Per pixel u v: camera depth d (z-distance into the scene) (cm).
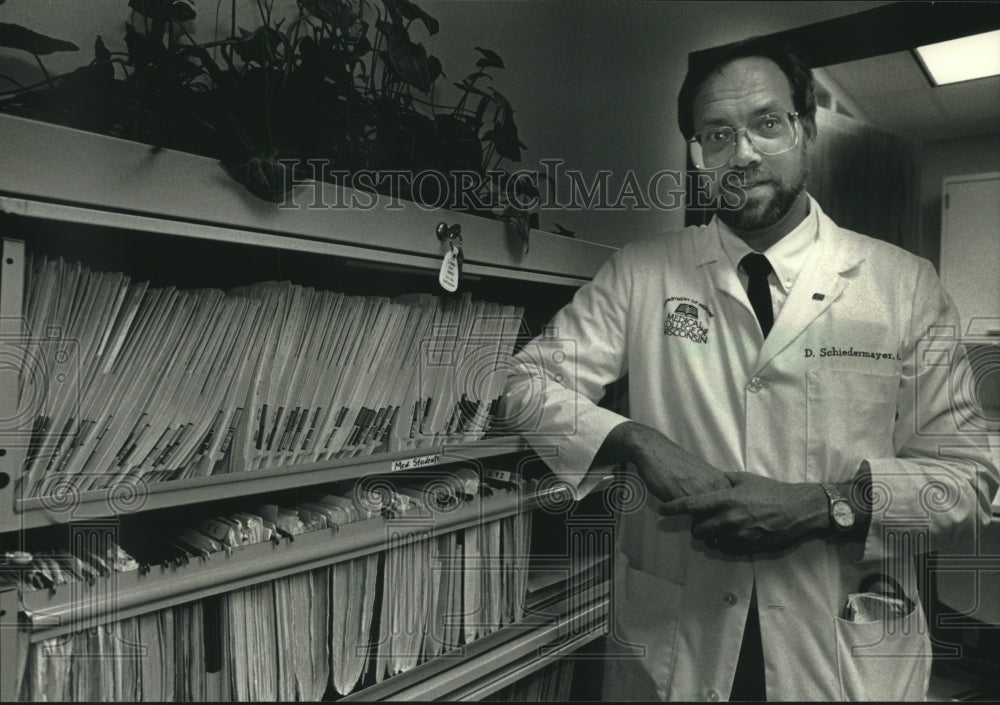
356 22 87
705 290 111
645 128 159
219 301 70
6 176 50
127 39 73
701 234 116
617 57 154
